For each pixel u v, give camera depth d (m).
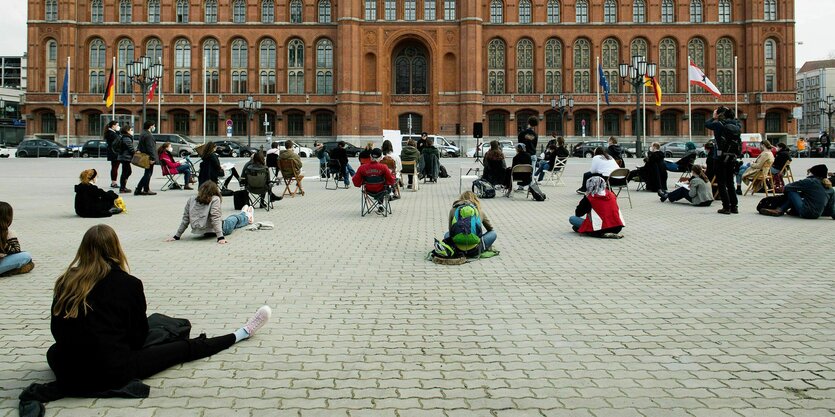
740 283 9.64
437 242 11.40
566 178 33.78
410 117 73.50
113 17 76.44
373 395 5.52
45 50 76.62
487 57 76.50
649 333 7.23
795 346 6.77
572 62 76.12
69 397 5.47
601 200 14.12
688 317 7.85
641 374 6.00
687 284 9.59
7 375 5.99
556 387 5.69
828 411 5.18
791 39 74.00
